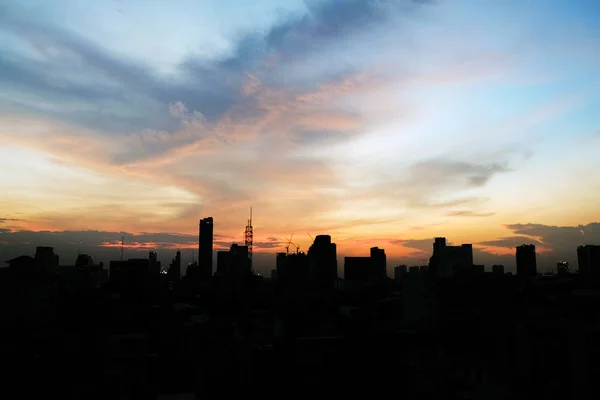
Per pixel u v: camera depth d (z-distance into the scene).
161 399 71.50
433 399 65.56
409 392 71.25
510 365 60.84
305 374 76.44
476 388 59.41
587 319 54.97
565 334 53.69
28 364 76.38
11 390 71.94
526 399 54.91
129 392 75.25
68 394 72.75
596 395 49.84
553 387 54.34
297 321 101.38
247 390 80.50
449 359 67.38
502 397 55.81
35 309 104.94
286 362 80.38
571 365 52.47
